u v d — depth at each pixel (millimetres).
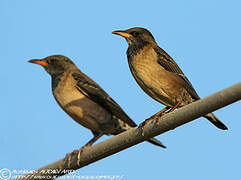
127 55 12219
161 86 11539
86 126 12594
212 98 7336
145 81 11680
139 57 11867
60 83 12711
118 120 12578
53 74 13047
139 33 12312
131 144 8797
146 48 11945
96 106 12484
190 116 7781
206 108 7461
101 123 12469
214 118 11398
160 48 12109
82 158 9609
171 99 11625
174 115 8023
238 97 7016
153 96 11781
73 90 12531
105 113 12508
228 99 7121
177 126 8156
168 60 11805
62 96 12555
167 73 11555
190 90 11719
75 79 12586
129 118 12578
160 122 8258
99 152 9273
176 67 11859
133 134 8648
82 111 12414
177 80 11547
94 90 12523
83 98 12477
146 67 11656
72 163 9781
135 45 12188
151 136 8523
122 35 12461
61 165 9938
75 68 13180
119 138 8852
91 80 12781
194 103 7676
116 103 12625
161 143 11992
